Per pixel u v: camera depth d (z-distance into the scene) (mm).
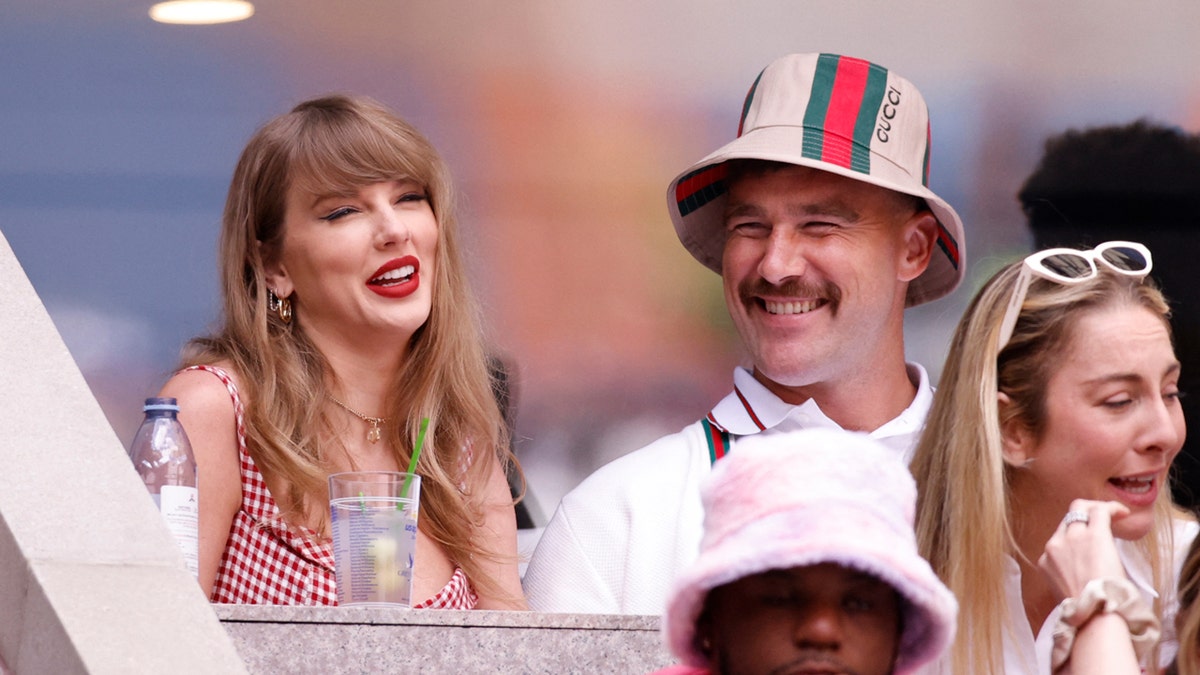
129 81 16844
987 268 17375
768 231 12305
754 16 17547
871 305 12297
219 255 11555
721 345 16844
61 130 16750
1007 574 8875
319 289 11320
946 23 17688
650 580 11656
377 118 11430
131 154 16797
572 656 9508
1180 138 17594
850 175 12047
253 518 10914
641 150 17266
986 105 17672
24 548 7598
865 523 5953
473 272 16797
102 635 7180
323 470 11102
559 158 17234
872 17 17672
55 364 8742
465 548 11484
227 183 16906
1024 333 8945
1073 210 17453
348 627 9312
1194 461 14977
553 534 12070
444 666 9383
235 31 17000
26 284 9250
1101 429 8797
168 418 10141
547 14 17312
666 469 12070
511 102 17250
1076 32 17844
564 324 16812
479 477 11859
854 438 6227
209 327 11758
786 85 12555
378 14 17156
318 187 11266
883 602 6070
